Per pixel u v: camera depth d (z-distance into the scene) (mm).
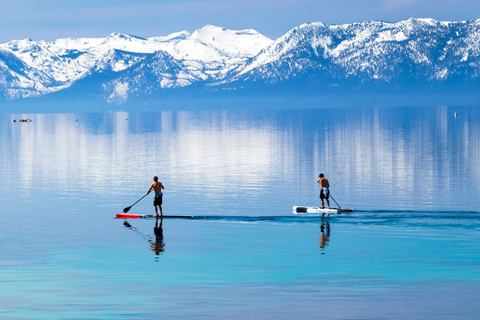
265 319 34250
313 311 35375
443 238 52969
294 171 107438
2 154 146500
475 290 38781
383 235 54562
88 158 134625
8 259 46875
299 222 61312
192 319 34344
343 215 64438
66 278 41906
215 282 40938
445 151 142000
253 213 67750
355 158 129000
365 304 36469
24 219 64000
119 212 68625
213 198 78750
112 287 39938
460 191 82812
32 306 36500
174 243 52281
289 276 42125
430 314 34812
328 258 46812
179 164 120625
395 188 86375
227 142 183125
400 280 41062
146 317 34656
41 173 106562
